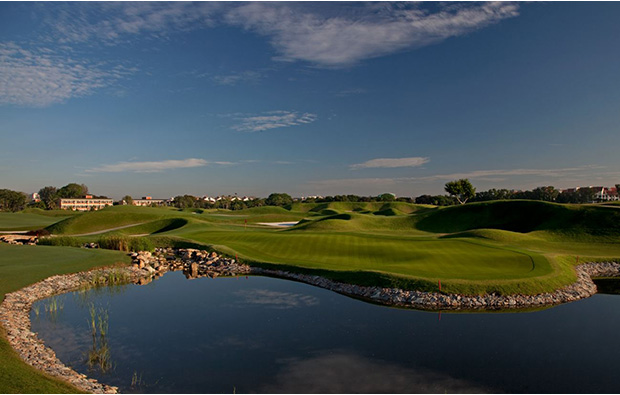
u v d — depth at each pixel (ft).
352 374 48.21
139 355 53.52
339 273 101.04
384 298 84.58
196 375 47.55
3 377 38.96
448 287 85.35
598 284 105.29
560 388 44.86
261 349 55.98
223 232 188.34
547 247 153.89
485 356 54.03
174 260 141.08
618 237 173.27
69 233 246.88
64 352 54.29
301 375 47.80
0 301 75.20
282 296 87.20
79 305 79.36
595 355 54.44
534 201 240.53
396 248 131.03
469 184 400.47
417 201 611.47
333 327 65.92
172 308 76.95
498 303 80.79
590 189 548.31
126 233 237.45
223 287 96.68
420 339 60.49
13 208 611.47
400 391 44.11
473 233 177.47
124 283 102.63
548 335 62.80
